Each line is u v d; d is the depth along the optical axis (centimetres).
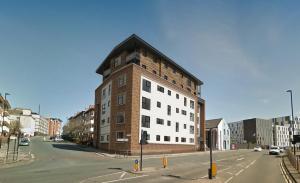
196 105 6519
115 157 3619
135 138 4178
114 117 4588
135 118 4238
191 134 6109
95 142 5459
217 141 8512
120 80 4609
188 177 1814
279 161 3625
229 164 3061
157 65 5231
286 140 14675
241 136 14300
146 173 2005
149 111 4594
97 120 5541
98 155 3881
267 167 2741
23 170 2014
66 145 6097
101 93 5525
